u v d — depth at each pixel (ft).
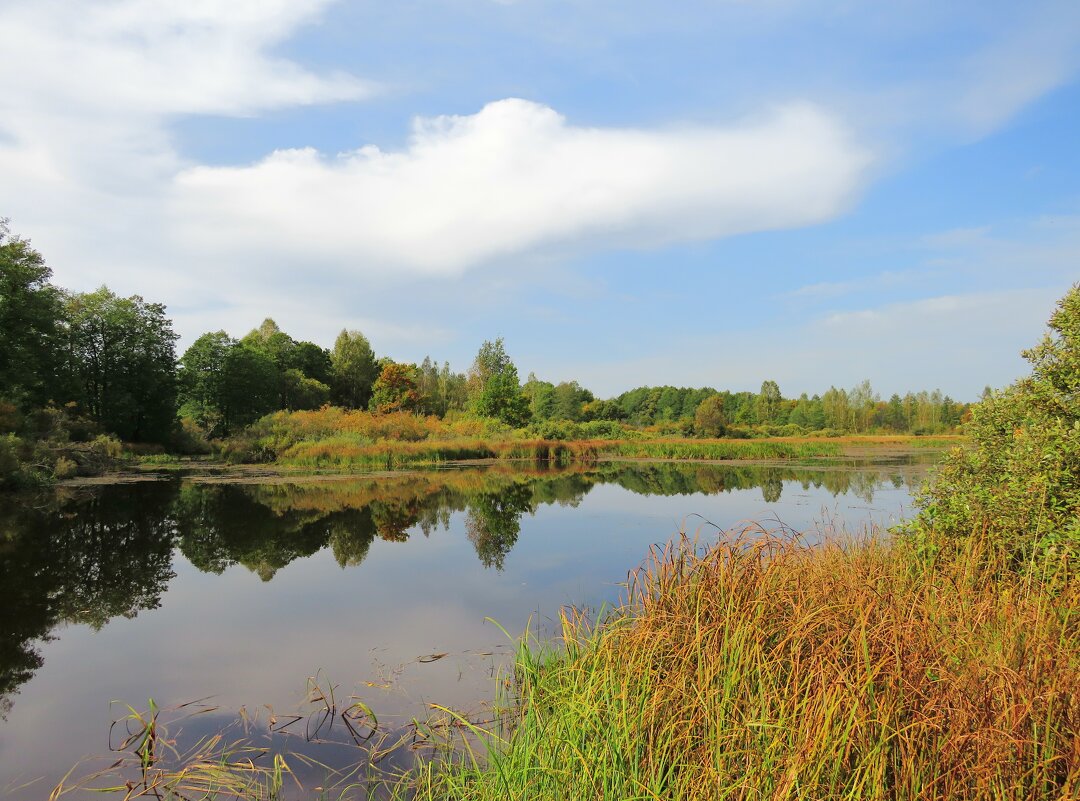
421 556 32.65
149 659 19.21
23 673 18.22
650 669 12.75
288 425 105.50
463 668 18.15
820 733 9.14
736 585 14.16
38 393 99.09
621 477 74.28
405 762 13.28
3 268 87.25
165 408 127.03
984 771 8.56
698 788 9.73
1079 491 16.31
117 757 13.56
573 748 10.74
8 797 12.00
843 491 55.57
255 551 34.32
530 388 250.57
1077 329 18.06
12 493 58.70
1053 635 12.12
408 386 198.80
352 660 18.92
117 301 124.26
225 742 14.19
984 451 20.71
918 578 17.60
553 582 26.89
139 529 40.93
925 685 10.12
